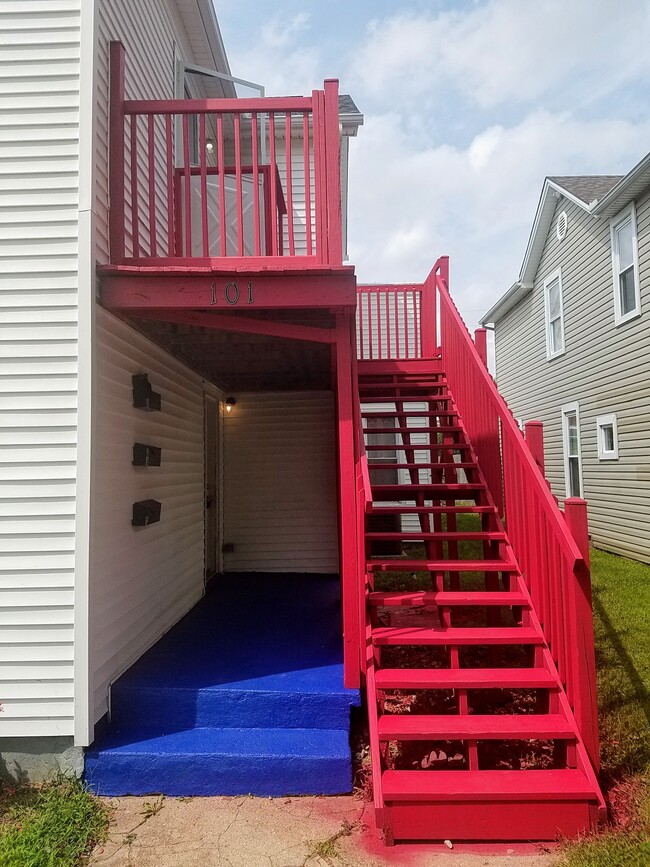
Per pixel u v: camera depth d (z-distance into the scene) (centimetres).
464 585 601
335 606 499
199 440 545
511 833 231
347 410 326
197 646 383
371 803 260
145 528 379
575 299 948
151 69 440
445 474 507
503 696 345
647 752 281
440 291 558
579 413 938
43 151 297
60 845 230
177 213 390
